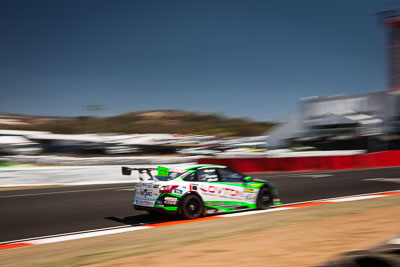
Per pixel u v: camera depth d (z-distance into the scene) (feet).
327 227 18.89
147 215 31.55
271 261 12.69
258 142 133.08
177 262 13.55
